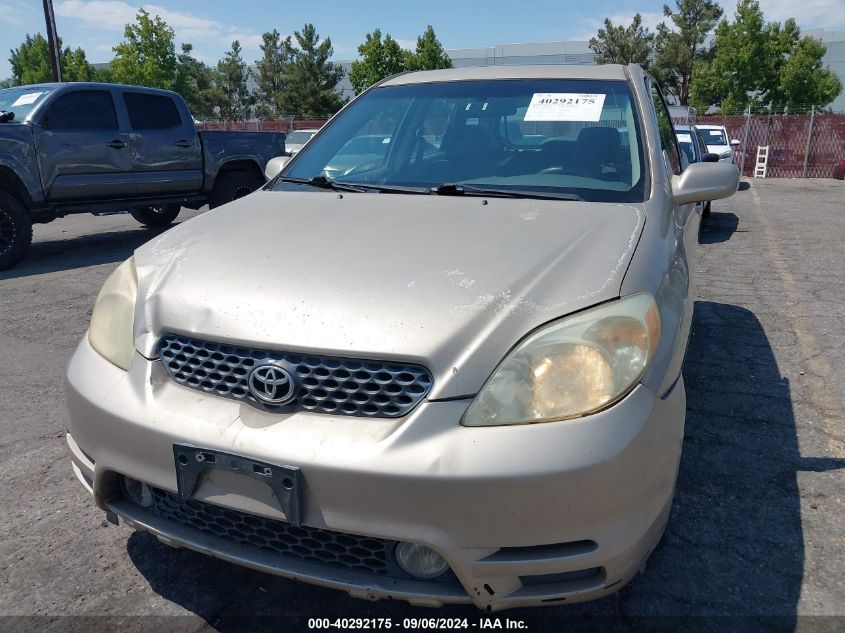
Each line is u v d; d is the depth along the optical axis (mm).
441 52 36844
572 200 2537
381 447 1658
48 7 17375
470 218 2328
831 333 4891
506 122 3027
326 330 1782
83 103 7883
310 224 2377
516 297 1838
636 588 2244
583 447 1652
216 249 2240
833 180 20156
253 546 1852
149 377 1959
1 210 7160
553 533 1659
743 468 2990
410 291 1863
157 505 1994
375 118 3303
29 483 2975
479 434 1659
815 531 2535
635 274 1986
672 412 1879
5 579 2346
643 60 48156
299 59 48906
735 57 35500
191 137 8969
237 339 1839
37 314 5629
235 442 1745
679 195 2775
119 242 9094
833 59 48438
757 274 6848
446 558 1650
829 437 3285
